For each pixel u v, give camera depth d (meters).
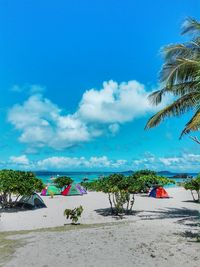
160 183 37.16
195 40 16.41
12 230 16.83
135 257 9.57
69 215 20.45
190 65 16.48
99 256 9.78
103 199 34.41
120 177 22.98
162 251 10.23
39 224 18.84
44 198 36.19
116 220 19.81
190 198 34.28
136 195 37.50
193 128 14.48
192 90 17.95
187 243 11.43
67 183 46.47
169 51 17.33
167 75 17.52
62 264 9.12
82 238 12.66
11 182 24.56
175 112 18.86
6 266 9.14
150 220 19.17
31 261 9.53
